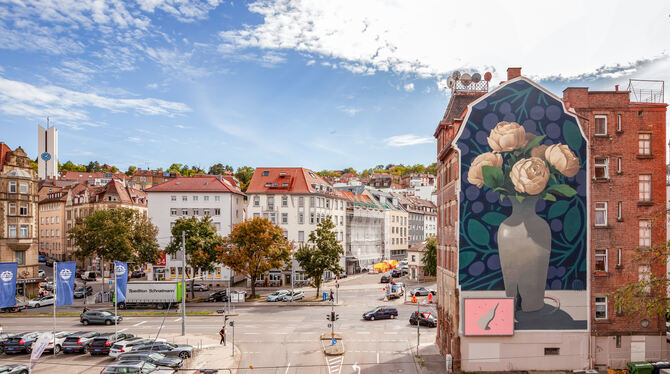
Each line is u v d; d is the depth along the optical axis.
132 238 83.12
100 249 80.88
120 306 66.44
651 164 36.00
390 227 125.50
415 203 146.25
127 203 114.19
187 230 74.31
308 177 95.56
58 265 42.66
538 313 35.00
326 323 54.19
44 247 128.25
